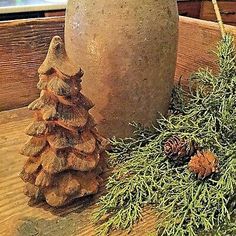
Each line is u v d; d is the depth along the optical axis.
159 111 0.30
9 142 0.32
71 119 0.23
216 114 0.26
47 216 0.24
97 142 0.25
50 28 0.38
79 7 0.28
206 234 0.22
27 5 0.60
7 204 0.25
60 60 0.23
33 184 0.24
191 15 0.77
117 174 0.26
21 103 0.38
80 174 0.24
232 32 0.32
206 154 0.24
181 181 0.24
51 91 0.23
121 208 0.24
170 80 0.30
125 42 0.27
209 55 0.35
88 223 0.23
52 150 0.23
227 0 0.78
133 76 0.28
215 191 0.23
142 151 0.28
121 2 0.26
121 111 0.29
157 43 0.27
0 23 0.35
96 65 0.28
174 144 0.25
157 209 0.24
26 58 0.37
